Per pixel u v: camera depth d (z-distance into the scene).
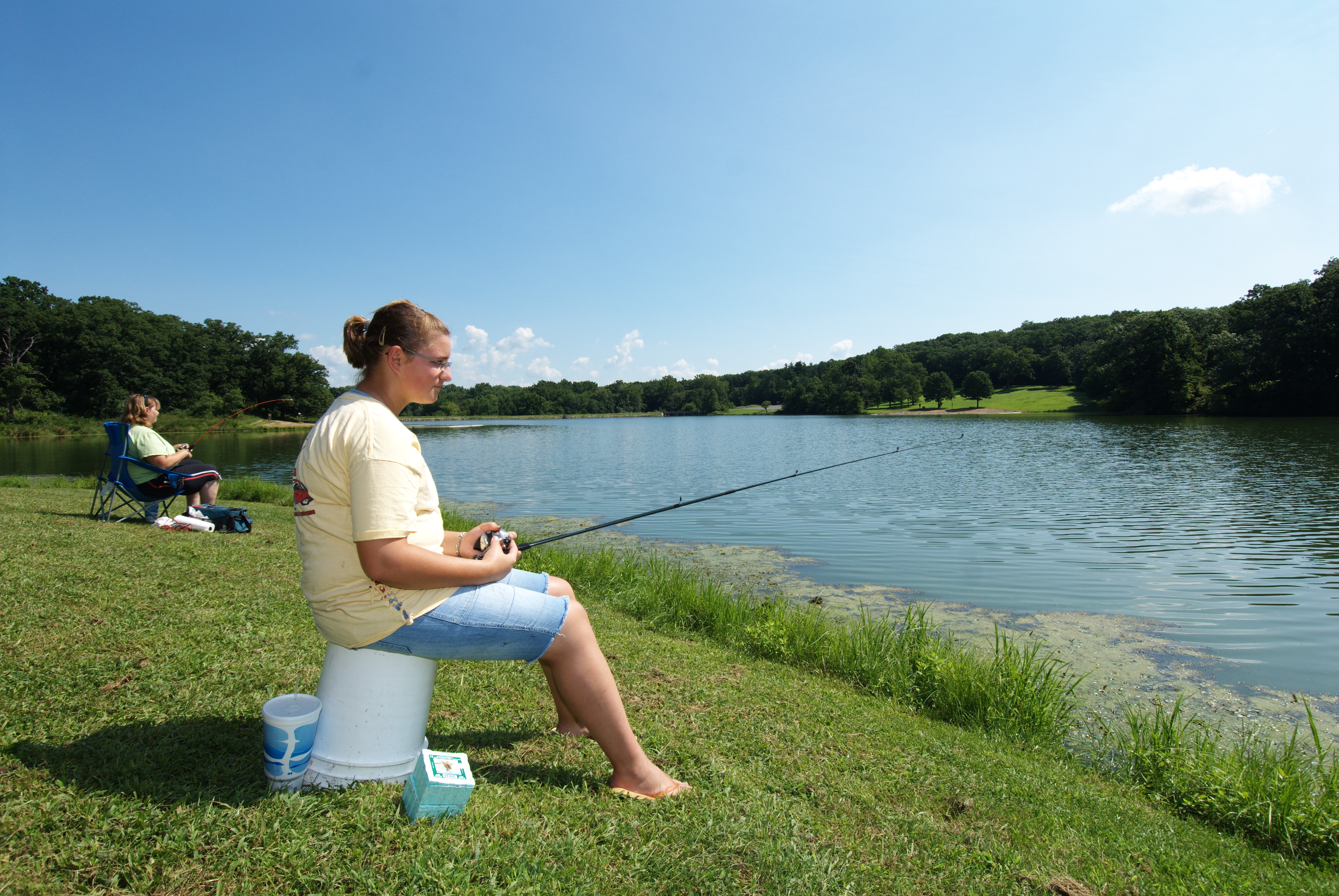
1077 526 13.66
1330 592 8.80
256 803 2.01
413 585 1.94
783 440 48.78
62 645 3.31
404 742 2.21
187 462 7.70
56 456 31.64
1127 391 72.12
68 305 80.75
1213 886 2.43
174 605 4.16
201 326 92.00
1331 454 27.62
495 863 1.88
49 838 1.79
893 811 2.60
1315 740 3.73
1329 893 2.58
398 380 2.17
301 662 3.35
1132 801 3.38
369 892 1.72
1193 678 5.98
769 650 5.59
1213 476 21.73
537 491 20.45
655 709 3.38
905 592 8.75
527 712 3.12
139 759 2.22
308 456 2.01
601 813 2.22
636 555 10.73
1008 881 2.20
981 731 4.34
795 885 1.97
